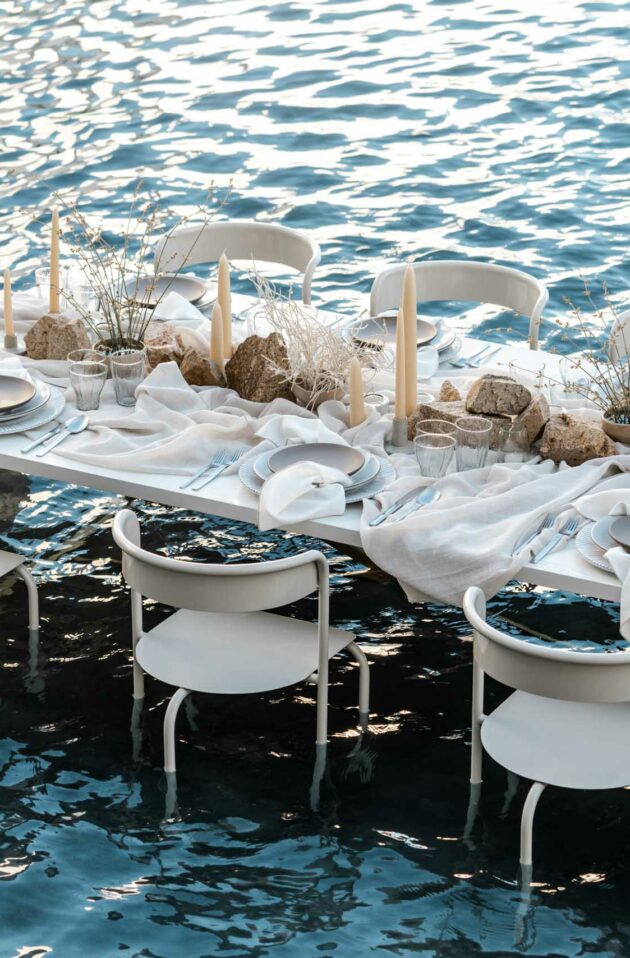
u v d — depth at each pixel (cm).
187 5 1083
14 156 802
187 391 409
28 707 382
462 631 419
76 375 401
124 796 347
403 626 421
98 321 461
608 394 387
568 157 775
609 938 300
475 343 457
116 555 460
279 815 341
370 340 421
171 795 348
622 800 344
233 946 299
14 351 450
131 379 407
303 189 750
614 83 882
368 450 381
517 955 296
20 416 398
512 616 426
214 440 384
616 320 453
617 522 331
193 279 496
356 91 886
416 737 370
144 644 355
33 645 410
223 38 1000
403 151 795
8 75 930
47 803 344
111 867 323
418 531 338
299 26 1024
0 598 434
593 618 425
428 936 301
